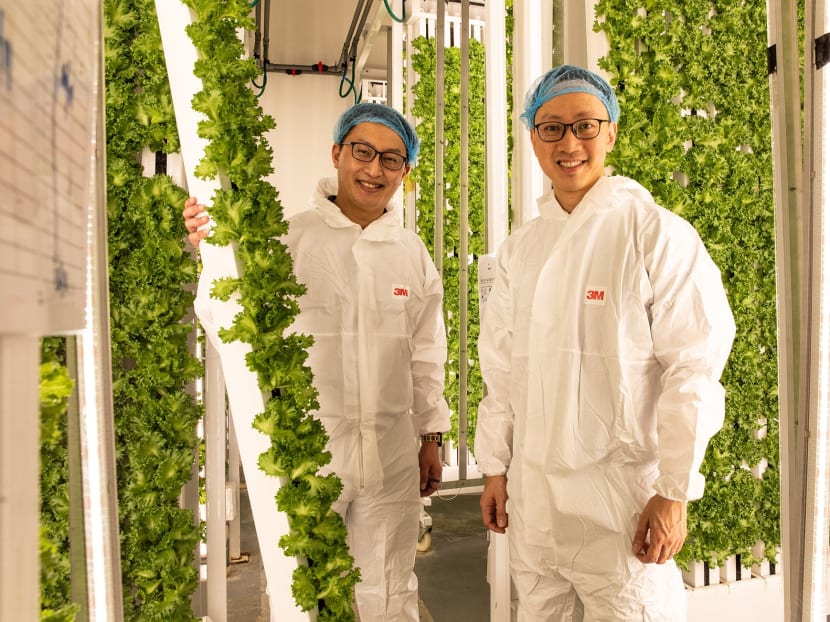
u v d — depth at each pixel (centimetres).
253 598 279
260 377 120
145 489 150
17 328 28
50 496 139
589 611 147
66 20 36
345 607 117
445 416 204
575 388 148
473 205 418
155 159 159
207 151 117
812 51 93
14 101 28
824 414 94
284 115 577
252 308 119
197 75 116
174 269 153
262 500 123
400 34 409
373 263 186
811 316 94
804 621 96
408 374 192
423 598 283
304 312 177
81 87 39
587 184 157
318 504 116
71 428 57
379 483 175
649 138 212
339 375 176
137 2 149
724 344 140
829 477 94
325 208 183
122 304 152
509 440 174
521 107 228
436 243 373
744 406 231
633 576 142
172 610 149
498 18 254
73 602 58
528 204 230
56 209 34
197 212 129
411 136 188
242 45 118
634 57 207
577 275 151
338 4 475
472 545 345
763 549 239
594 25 207
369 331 180
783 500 102
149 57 150
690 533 228
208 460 208
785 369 103
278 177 579
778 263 104
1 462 27
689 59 217
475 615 268
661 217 146
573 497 145
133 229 153
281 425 119
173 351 152
